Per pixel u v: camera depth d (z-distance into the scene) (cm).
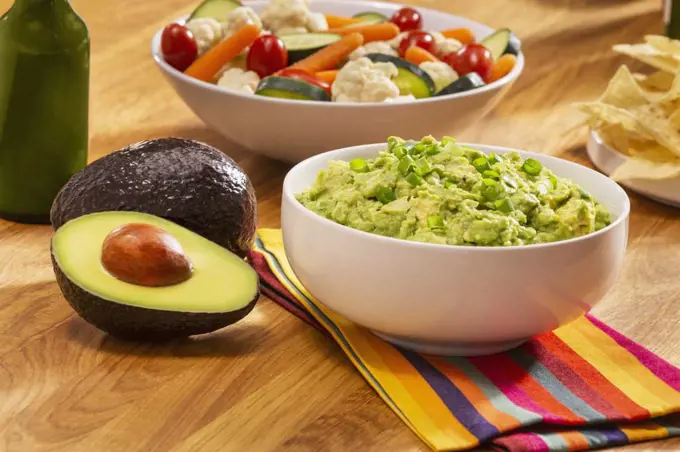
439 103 105
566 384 82
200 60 112
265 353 85
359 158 90
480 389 81
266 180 108
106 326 83
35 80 97
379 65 110
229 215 90
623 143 110
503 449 77
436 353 84
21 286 91
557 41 143
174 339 86
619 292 94
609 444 79
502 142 117
